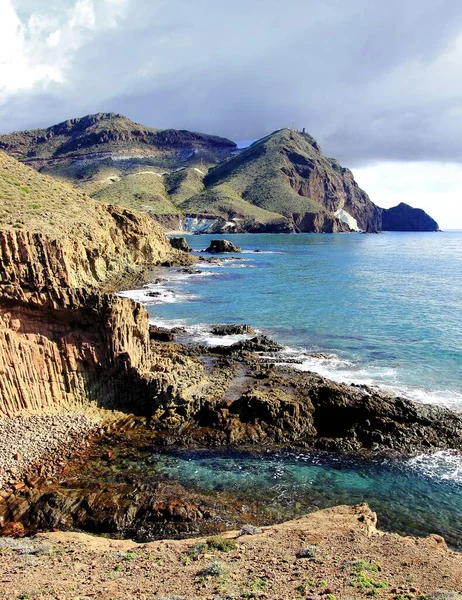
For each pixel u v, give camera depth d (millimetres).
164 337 45281
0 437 24516
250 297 69938
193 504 20359
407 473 23578
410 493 21891
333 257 144750
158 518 19672
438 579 13367
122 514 19703
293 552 15406
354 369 37438
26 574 13891
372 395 30234
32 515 19859
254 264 119000
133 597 12117
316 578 13258
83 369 28859
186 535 18781
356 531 17125
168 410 28203
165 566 14508
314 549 15445
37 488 21688
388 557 14992
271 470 23797
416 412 28000
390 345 44250
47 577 13641
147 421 27984
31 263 27984
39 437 25250
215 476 23094
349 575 13461
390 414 27844
